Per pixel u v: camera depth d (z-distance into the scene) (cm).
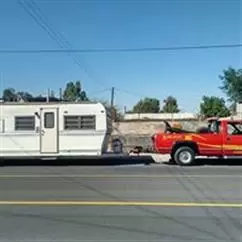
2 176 1916
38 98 2758
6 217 1078
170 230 945
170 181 1719
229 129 2500
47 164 2583
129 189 1505
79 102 2550
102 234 914
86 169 2258
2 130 2567
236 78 5906
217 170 2167
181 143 2495
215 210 1148
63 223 1012
